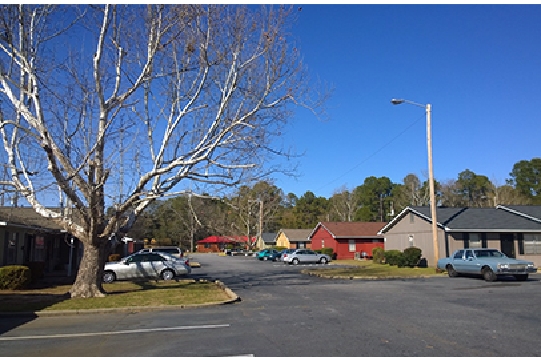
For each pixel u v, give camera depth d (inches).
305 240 2861.7
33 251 1101.1
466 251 967.0
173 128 665.0
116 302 587.8
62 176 583.2
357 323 421.4
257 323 431.2
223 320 454.9
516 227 1291.8
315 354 307.0
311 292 709.3
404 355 301.7
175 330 405.7
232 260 2171.5
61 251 1371.8
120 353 323.6
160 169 634.2
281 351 316.8
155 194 636.1
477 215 1381.6
